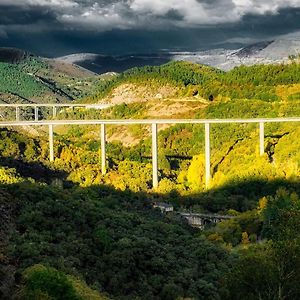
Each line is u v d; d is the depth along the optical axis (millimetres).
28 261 48812
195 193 144500
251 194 138750
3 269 44875
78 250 57062
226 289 39375
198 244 71062
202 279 59375
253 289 38156
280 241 37750
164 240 70188
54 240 58500
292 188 134000
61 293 39938
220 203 131000
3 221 59438
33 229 59625
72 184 141875
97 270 54875
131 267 57125
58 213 65562
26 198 67562
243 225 102688
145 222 77250
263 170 149750
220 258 68125
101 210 73375
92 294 45188
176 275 58312
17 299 38875
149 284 55500
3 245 52531
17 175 120688
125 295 52594
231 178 147500
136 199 114688
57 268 49781
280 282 37219
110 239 62062
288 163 152375
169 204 124875
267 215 97625
